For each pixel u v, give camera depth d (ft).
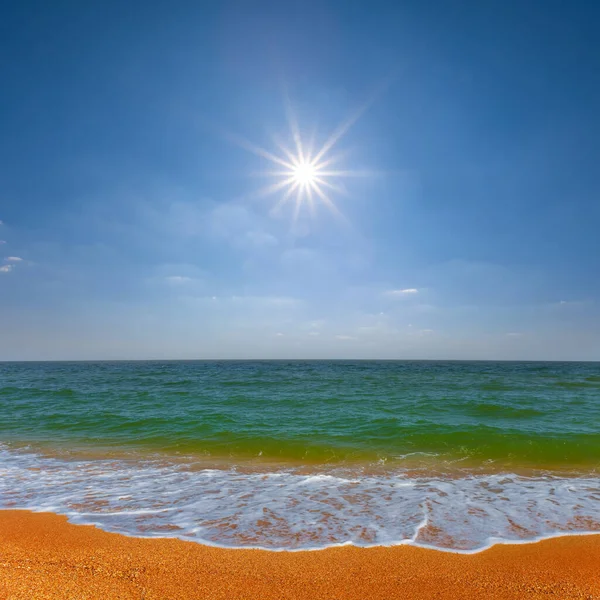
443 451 37.04
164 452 37.04
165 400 74.28
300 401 71.82
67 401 73.51
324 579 14.79
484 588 14.26
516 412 58.08
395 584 14.49
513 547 17.66
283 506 23.03
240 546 17.62
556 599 13.52
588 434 41.73
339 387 102.12
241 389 96.94
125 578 14.61
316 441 40.32
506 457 35.22
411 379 135.64
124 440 41.70
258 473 30.48
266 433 44.14
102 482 27.86
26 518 20.98
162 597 13.30
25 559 16.10
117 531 19.27
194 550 17.17
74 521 20.58
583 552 17.17
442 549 17.44
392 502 23.75
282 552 17.03
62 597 13.08
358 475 30.07
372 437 42.11
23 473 30.14
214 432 44.88
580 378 143.74
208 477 29.30
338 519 21.01
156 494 25.17
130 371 213.05
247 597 13.47
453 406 64.39
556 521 20.76
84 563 15.80
